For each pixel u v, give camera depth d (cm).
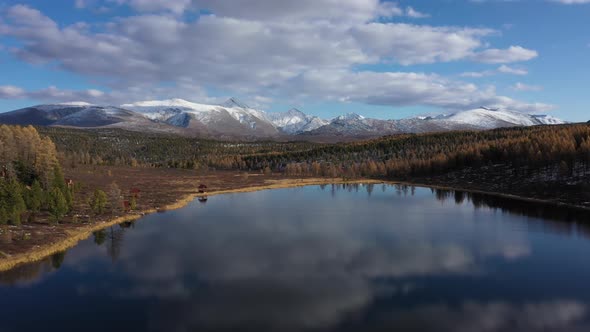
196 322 4341
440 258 6706
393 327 4253
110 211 10488
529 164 16388
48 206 9700
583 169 14412
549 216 10500
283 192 17038
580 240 7819
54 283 5488
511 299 4978
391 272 6012
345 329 4175
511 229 8912
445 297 5050
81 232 8306
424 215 10875
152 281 5588
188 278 5725
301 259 6644
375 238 8119
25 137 13650
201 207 12456
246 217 10581
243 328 4212
